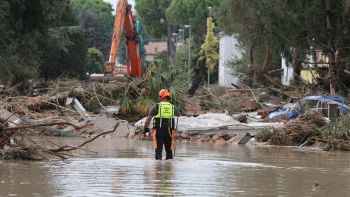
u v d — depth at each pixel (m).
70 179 16.70
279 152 28.45
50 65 112.25
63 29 94.62
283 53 64.38
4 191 14.47
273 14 57.47
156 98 44.47
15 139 22.59
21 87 63.44
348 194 14.99
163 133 22.78
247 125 37.06
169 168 19.83
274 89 57.69
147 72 45.25
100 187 15.28
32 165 20.09
